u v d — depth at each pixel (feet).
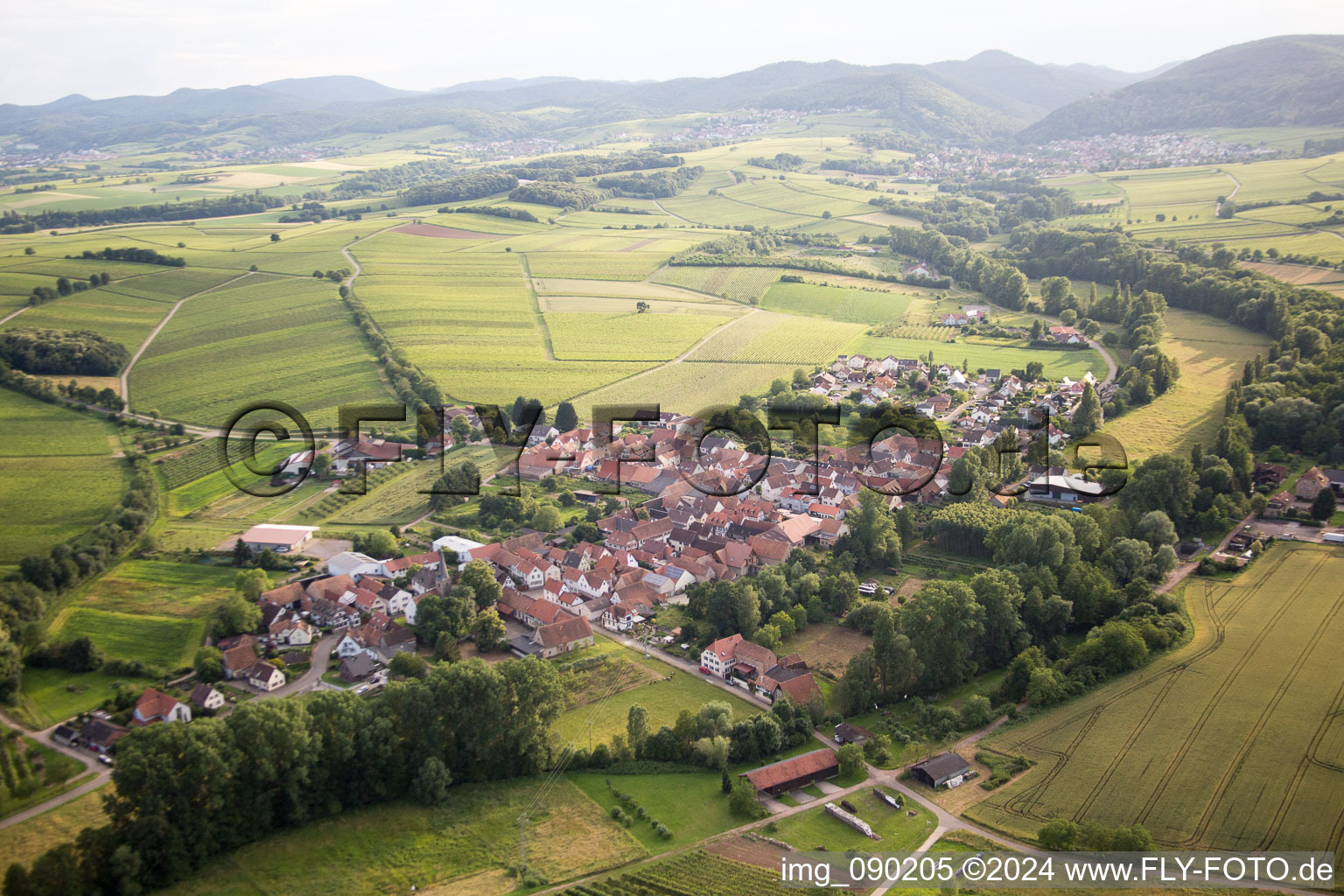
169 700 451.53
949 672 488.44
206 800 354.74
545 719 428.56
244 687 486.79
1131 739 411.75
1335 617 499.92
